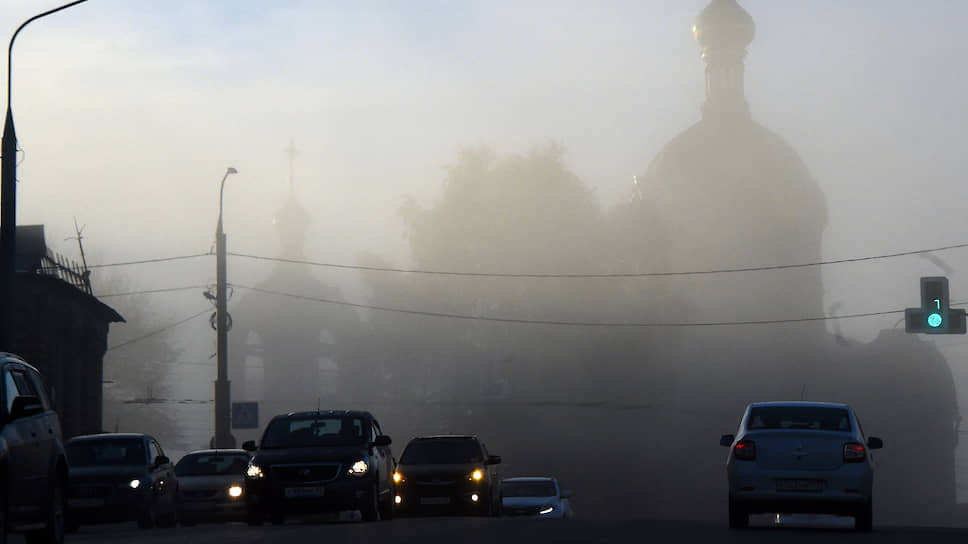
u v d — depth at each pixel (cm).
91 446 2636
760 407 1714
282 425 2244
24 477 1198
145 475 2539
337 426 2228
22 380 1287
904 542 1348
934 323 3322
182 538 1565
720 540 1338
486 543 1288
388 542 1326
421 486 2783
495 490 3012
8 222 2436
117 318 4934
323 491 2062
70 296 4281
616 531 1495
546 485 3762
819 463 1598
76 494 2464
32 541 1297
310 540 1398
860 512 1593
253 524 2094
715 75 11519
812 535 1480
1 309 2395
